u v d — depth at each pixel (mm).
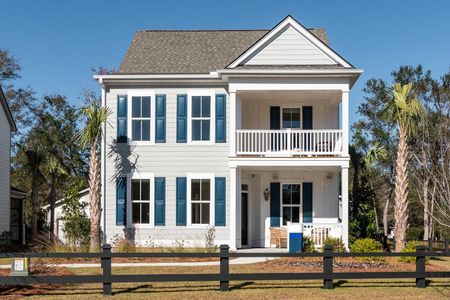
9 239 26656
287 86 21562
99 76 22484
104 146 22703
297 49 22078
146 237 22438
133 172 22641
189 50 24969
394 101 19906
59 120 41562
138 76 22422
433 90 28469
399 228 19250
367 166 25797
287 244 22016
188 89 22766
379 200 38969
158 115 22734
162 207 22500
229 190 22391
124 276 12273
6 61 45094
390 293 12555
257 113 23812
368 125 34438
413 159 23984
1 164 27203
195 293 12367
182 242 22172
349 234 22000
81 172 42844
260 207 23562
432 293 12594
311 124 23703
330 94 22766
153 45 25391
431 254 13266
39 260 16094
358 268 15672
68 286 13102
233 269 15430
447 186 19000
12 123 28734
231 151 21453
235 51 24812
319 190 23547
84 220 22125
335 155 21406
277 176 23672
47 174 35969
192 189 22578
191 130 22672
